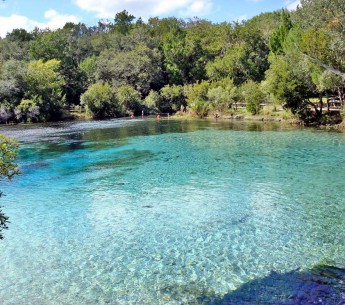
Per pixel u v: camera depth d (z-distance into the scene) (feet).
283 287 29.32
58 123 202.90
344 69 119.34
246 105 187.01
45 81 229.86
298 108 142.00
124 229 43.39
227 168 73.31
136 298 28.78
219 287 29.84
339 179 61.36
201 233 41.27
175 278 31.65
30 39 404.36
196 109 210.59
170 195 56.44
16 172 26.16
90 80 298.97
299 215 45.75
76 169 76.89
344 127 121.70
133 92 258.37
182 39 324.19
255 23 349.00
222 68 273.54
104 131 151.33
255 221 44.27
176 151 95.86
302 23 154.51
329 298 27.43
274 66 148.56
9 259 36.45
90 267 34.30
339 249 35.86
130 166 78.64
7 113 206.18
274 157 81.97
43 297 29.43
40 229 44.27
